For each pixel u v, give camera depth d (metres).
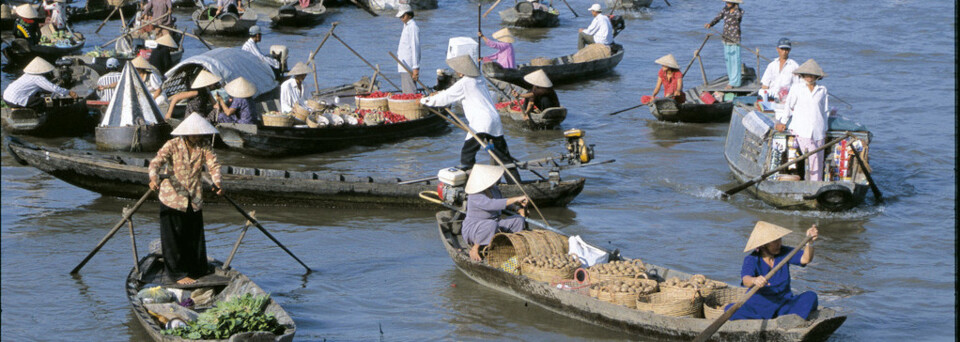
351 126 68.44
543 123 75.44
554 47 119.25
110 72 80.19
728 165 64.81
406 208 54.44
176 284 39.41
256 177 53.44
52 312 39.03
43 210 53.78
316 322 38.50
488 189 44.41
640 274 38.16
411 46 78.75
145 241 48.66
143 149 67.31
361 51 113.88
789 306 34.75
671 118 78.31
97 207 54.59
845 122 54.75
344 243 48.66
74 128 73.62
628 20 138.75
